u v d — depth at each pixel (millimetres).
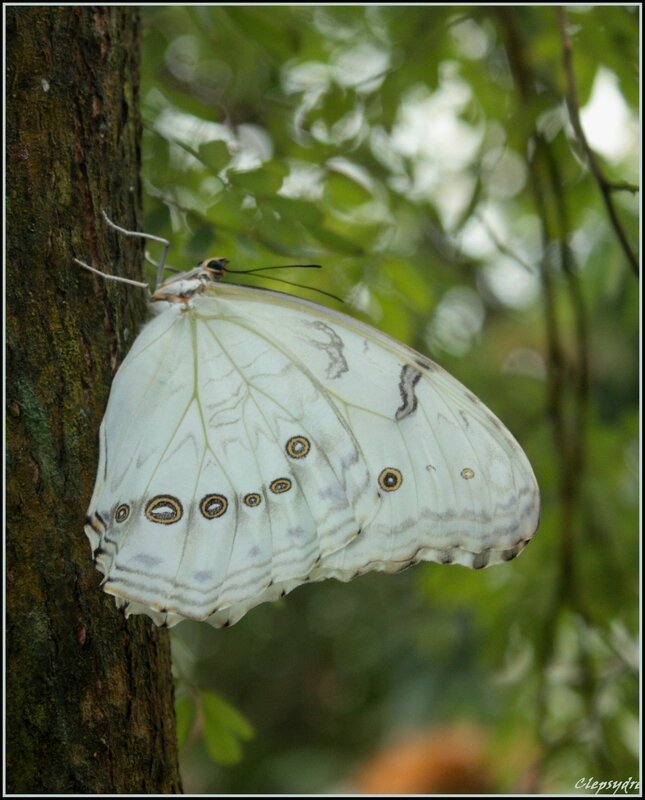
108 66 490
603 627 611
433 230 704
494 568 642
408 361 493
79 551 470
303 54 607
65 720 464
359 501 489
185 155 549
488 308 896
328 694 1172
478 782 938
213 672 1131
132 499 475
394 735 1005
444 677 817
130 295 491
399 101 595
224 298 491
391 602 1042
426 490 490
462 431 490
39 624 464
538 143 596
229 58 596
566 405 689
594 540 630
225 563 480
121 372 475
